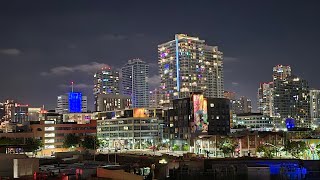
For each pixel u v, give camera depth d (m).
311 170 198.25
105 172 138.75
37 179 121.19
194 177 188.00
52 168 173.75
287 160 198.12
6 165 128.50
